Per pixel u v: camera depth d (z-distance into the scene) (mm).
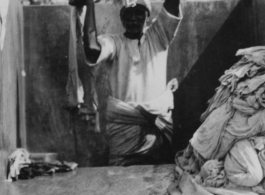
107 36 4234
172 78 4332
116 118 4176
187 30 4367
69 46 4285
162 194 3332
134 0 4219
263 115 3262
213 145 3316
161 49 4258
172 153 4211
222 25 4363
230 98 3355
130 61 4219
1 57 3711
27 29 4398
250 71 3330
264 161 3184
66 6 4410
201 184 3270
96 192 3416
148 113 4148
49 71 4363
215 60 4340
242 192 3143
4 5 3676
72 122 4297
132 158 4172
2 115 3713
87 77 4258
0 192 3467
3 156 3721
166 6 4184
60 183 3678
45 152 4297
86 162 4250
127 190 3434
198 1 4391
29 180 3805
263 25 4273
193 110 4293
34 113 4340
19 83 4266
